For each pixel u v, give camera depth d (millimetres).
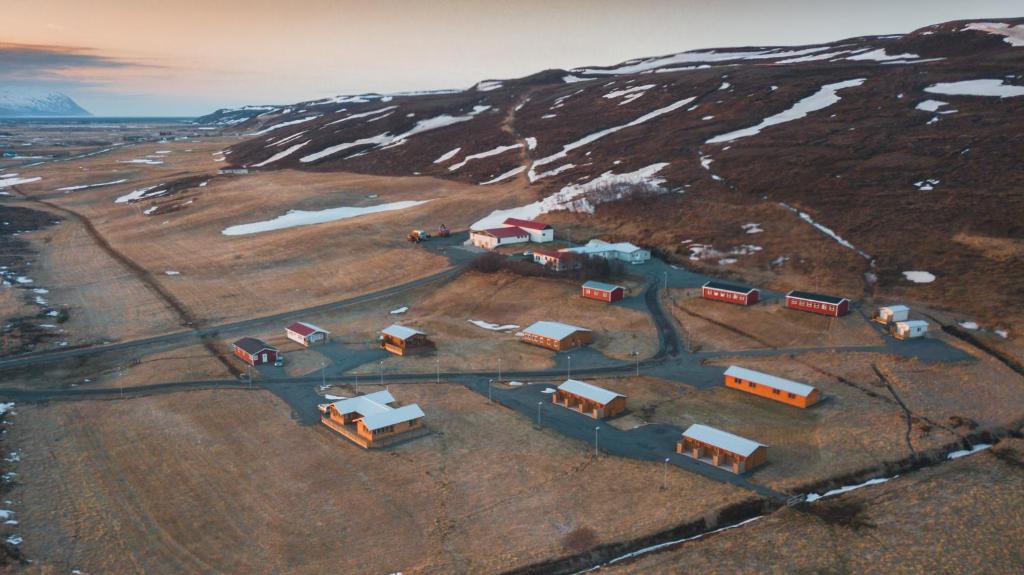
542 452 55312
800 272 91750
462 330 86438
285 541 45156
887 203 103312
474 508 47938
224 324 90938
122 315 94438
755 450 51000
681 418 60375
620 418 61000
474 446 56844
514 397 66438
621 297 90438
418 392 68375
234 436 60000
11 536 45969
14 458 56812
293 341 84312
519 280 100125
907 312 74812
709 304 87062
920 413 57562
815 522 44219
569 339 78125
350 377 72750
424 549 43656
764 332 77812
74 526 47344
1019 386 60531
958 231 91812
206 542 45344
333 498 49938
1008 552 40781
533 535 44531
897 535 42656
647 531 44250
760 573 39812
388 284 104438
